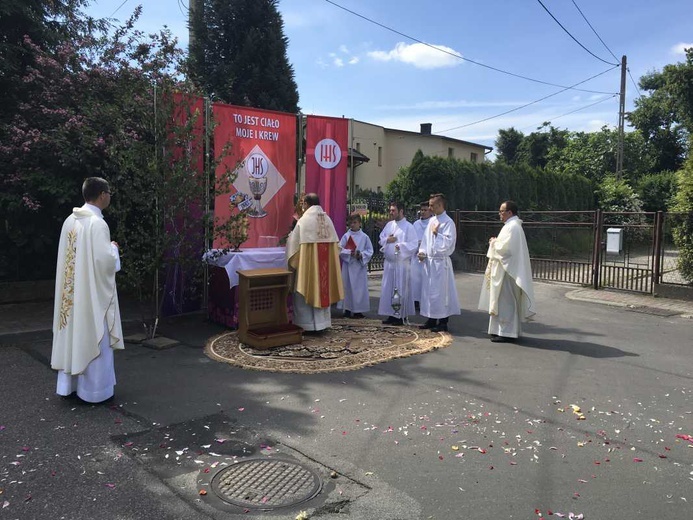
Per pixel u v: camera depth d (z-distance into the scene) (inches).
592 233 518.6
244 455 145.6
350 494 126.3
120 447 149.5
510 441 156.8
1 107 356.5
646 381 214.7
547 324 328.5
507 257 270.5
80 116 333.1
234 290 287.0
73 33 386.9
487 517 117.4
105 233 176.7
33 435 156.8
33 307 339.9
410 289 320.8
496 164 776.9
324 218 281.6
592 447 153.8
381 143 1237.1
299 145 350.9
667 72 1139.3
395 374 219.1
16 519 114.6
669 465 143.4
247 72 669.9
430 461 143.5
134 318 319.0
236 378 211.5
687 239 420.5
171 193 260.5
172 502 122.0
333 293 284.8
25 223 342.6
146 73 375.2
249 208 322.7
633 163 1389.0
